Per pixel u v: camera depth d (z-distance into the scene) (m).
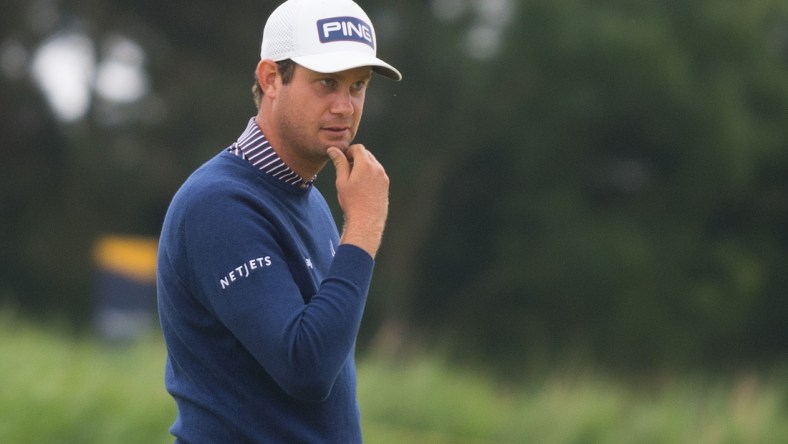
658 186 95.94
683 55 91.00
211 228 10.99
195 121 96.50
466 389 40.53
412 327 97.19
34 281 95.75
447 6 92.31
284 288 10.85
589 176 97.25
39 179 97.38
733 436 37.75
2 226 96.94
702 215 97.50
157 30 95.62
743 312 96.75
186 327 11.38
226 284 10.87
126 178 97.12
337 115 11.46
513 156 96.69
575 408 38.72
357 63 11.33
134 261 53.72
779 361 97.62
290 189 11.62
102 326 53.53
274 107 11.57
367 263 11.06
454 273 99.75
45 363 33.31
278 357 10.61
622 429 38.19
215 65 96.12
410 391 38.81
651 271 93.88
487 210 98.94
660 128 92.69
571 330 93.69
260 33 94.50
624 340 92.19
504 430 38.34
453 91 92.94
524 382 57.41
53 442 28.95
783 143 95.75
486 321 96.56
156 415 30.23
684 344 92.94
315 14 11.48
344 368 11.66
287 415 11.30
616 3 90.94
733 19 91.38
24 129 97.69
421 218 96.50
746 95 95.00
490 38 92.62
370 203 11.30
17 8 93.06
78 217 96.56
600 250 93.06
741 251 97.25
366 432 36.44
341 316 10.72
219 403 11.32
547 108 93.25
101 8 94.62
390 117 94.88
